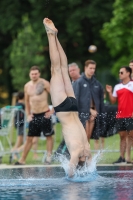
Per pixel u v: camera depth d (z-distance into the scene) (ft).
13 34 252.42
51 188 74.38
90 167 83.25
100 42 260.01
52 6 249.55
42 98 106.42
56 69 85.51
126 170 92.99
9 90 276.41
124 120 103.40
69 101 84.12
